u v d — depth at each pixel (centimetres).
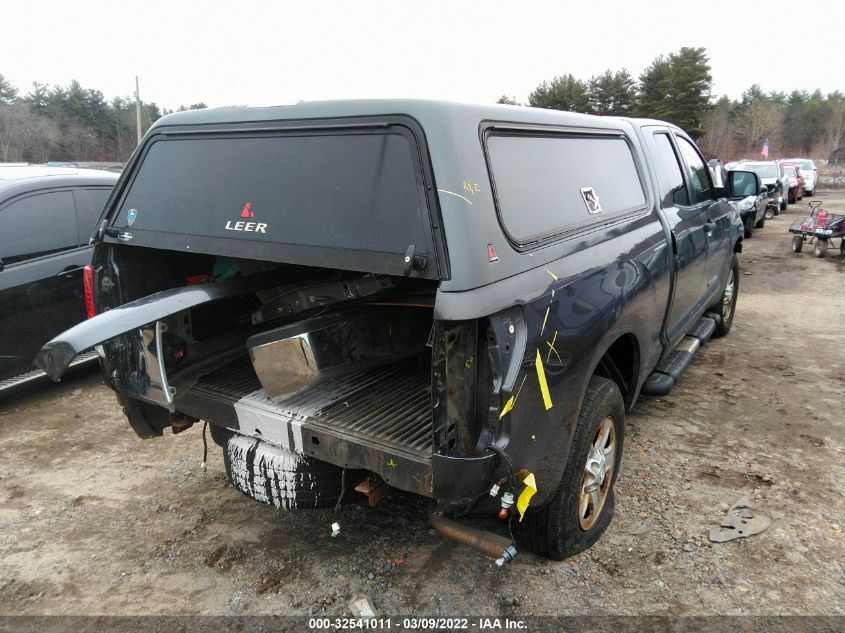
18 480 380
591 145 328
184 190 284
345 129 240
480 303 204
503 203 234
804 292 905
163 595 280
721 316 609
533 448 237
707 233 470
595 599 271
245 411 269
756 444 412
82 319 526
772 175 2077
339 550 309
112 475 386
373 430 244
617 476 350
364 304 287
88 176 559
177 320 299
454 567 294
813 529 318
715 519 327
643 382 375
